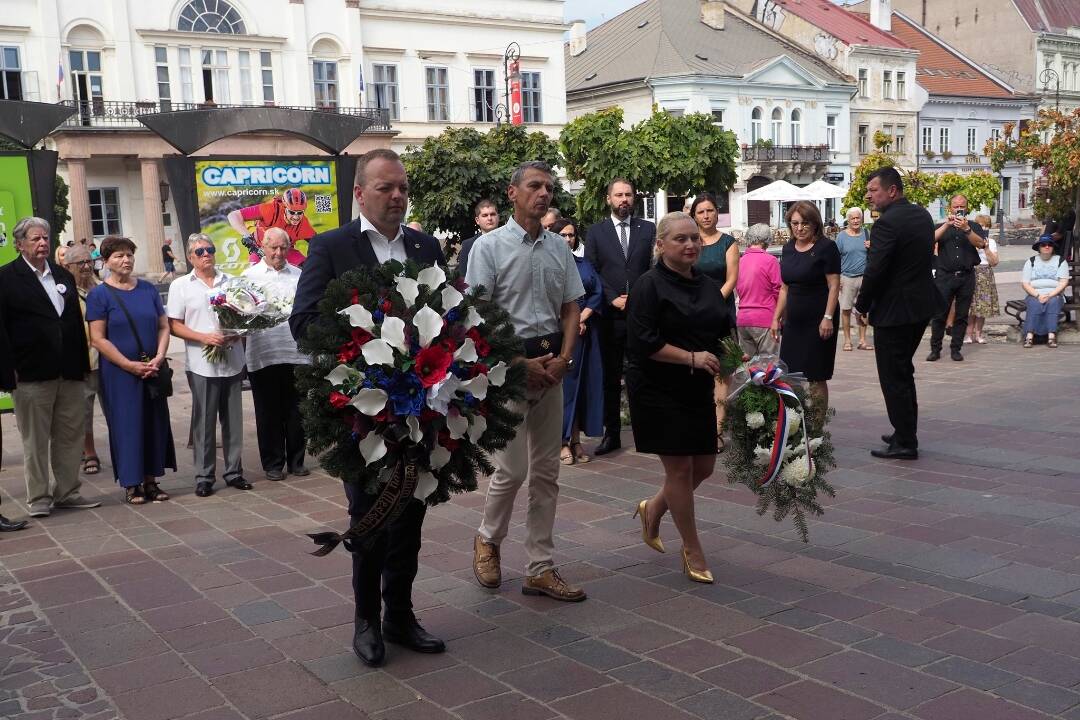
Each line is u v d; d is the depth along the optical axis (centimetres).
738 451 481
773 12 5644
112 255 682
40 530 627
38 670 407
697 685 375
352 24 3788
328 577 514
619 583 491
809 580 484
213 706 371
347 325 362
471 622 447
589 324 737
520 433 465
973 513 583
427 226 1408
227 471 734
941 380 1066
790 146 5091
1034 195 1617
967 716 343
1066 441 755
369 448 360
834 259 732
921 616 432
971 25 6625
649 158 1238
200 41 3578
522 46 4181
